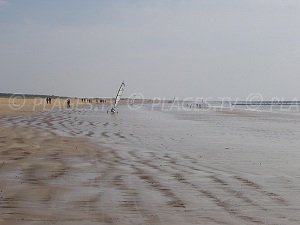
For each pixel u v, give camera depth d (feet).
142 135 80.69
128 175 38.11
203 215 25.04
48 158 47.70
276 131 97.09
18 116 138.51
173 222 23.43
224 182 35.45
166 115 182.60
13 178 35.60
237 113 225.15
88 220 23.58
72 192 30.73
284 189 32.91
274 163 46.93
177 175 38.45
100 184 33.83
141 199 28.86
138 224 22.95
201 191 31.78
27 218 23.73
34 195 29.53
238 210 26.35
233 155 53.57
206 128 103.96
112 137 75.20
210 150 58.70
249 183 35.17
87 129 91.86
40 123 107.24
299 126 116.47
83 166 42.80
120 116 161.27
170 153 54.85
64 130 87.35
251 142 70.95
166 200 28.71
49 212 25.12
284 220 24.25
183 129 98.99
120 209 26.11
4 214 24.48
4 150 53.31
